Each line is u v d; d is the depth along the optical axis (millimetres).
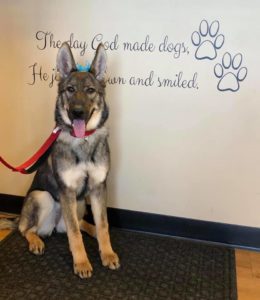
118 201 3145
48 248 2768
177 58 2725
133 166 3039
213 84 2705
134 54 2801
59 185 2480
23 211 2740
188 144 2871
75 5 2826
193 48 2678
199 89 2738
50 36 2939
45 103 3100
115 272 2486
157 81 2805
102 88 2514
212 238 2988
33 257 2637
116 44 2818
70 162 2430
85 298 2213
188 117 2814
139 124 2932
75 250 2457
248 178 2814
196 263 2641
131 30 2764
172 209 3043
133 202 3117
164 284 2375
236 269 2607
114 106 2941
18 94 3133
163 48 2734
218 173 2869
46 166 2695
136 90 2865
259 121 2688
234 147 2785
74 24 2867
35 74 3053
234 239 2943
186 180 2951
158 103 2848
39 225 2738
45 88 3061
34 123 3176
